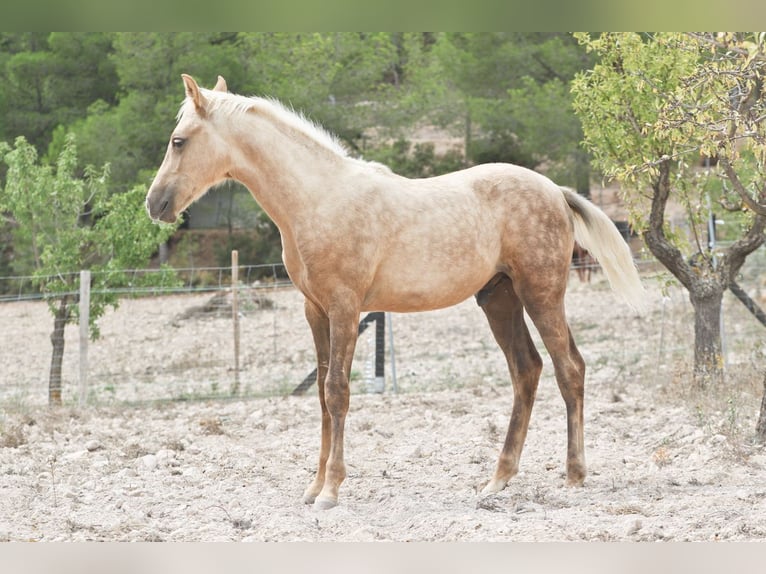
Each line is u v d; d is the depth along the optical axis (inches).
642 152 401.7
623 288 291.9
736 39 283.9
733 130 281.4
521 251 277.7
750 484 273.9
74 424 418.9
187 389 527.8
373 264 263.1
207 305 861.2
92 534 235.9
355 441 370.0
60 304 538.9
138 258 570.3
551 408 421.7
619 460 318.0
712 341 425.4
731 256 424.2
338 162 268.8
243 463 329.7
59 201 577.3
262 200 269.4
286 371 585.0
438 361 603.8
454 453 342.6
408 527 239.9
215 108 266.5
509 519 239.1
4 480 297.9
